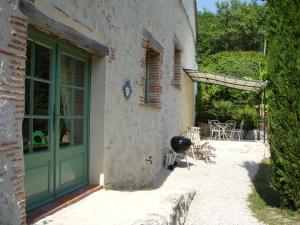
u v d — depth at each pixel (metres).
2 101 3.26
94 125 5.55
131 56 6.88
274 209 6.72
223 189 8.41
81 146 5.37
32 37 4.08
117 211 4.52
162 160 10.19
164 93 10.19
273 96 6.47
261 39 31.55
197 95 20.19
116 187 6.16
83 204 4.75
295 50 6.18
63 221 4.02
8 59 3.34
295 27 6.16
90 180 5.57
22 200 3.52
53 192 4.64
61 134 4.86
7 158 3.32
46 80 4.43
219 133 17.72
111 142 5.87
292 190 6.36
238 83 15.68
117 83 6.11
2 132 3.25
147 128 8.25
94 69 5.57
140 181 7.67
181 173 10.04
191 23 16.47
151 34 8.49
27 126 4.10
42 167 4.40
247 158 12.71
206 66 22.88
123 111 6.45
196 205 7.05
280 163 6.41
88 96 5.54
